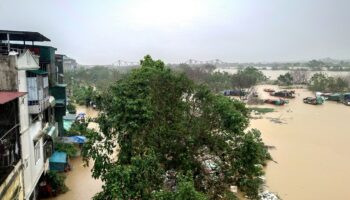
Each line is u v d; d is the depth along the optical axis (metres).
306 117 72.56
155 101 19.94
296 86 141.12
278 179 35.12
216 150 20.19
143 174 16.78
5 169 17.11
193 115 20.69
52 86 32.91
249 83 106.94
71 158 37.34
